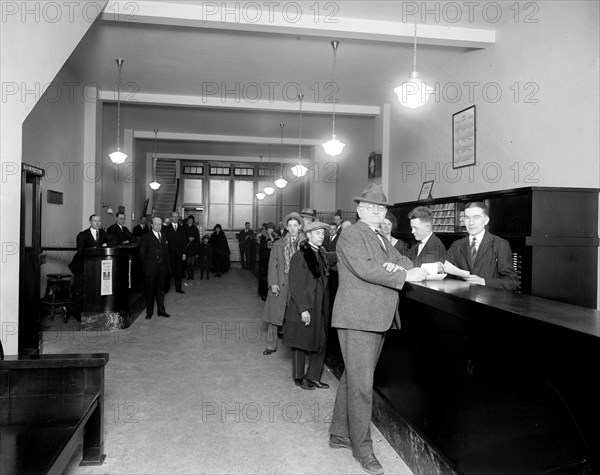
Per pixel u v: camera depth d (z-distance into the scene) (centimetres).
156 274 748
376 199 279
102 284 657
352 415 277
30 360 273
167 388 414
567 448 165
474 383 223
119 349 548
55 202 828
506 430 199
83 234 768
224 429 330
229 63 819
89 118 998
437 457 250
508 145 604
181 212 2062
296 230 527
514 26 594
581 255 445
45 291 752
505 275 335
